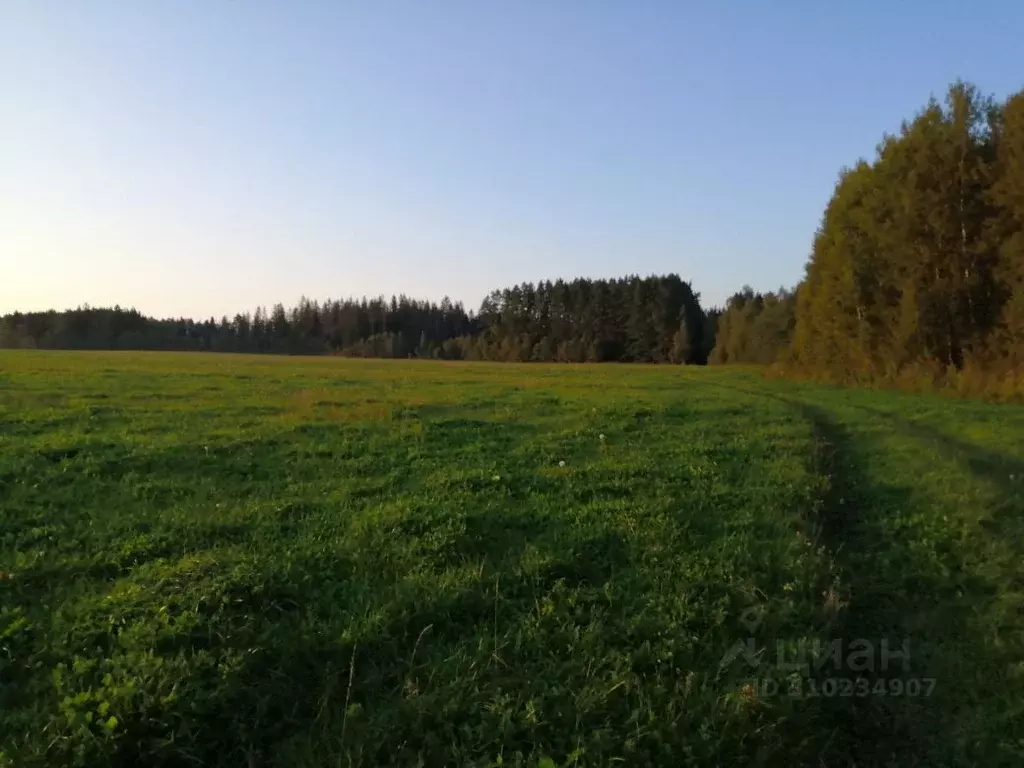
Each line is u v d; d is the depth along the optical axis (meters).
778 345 81.25
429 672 6.00
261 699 5.49
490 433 18.28
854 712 5.88
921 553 9.32
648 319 117.69
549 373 54.53
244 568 7.60
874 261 39.22
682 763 5.02
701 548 9.07
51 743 4.78
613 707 5.61
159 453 14.06
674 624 6.84
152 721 5.04
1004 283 32.47
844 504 11.96
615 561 8.59
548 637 6.60
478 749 5.08
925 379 33.84
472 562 8.34
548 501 11.11
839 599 7.67
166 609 6.55
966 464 14.15
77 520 9.68
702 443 16.83
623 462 14.18
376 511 10.15
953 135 34.81
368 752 5.00
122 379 33.69
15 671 5.80
